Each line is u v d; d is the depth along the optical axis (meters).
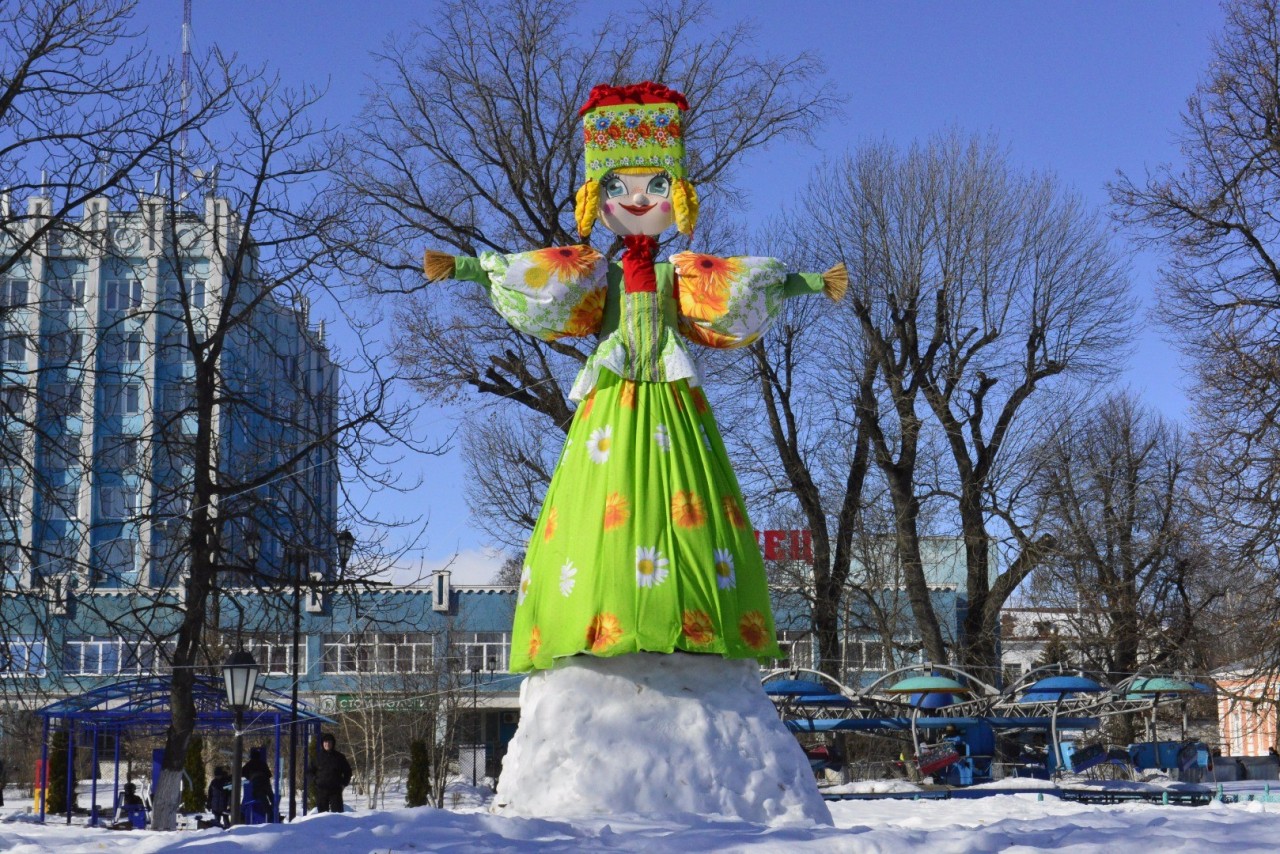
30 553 20.80
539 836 8.40
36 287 30.44
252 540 22.56
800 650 41.00
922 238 33.66
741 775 10.77
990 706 27.31
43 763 29.03
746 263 12.05
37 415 21.92
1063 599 41.72
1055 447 35.91
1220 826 8.20
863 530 37.41
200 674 24.73
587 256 11.97
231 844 7.76
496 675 53.56
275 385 25.02
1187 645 37.91
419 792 32.41
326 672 49.06
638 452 11.52
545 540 11.73
